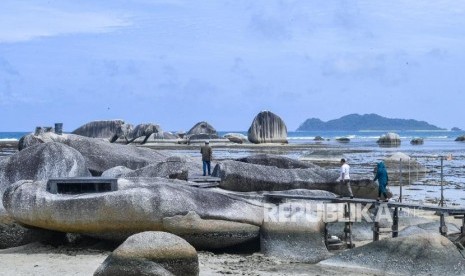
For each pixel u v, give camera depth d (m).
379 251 18.50
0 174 22.80
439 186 42.81
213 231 19.94
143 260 13.77
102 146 28.09
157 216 19.30
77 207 19.39
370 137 193.38
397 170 51.53
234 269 17.88
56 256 19.11
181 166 23.31
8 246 21.11
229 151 82.38
